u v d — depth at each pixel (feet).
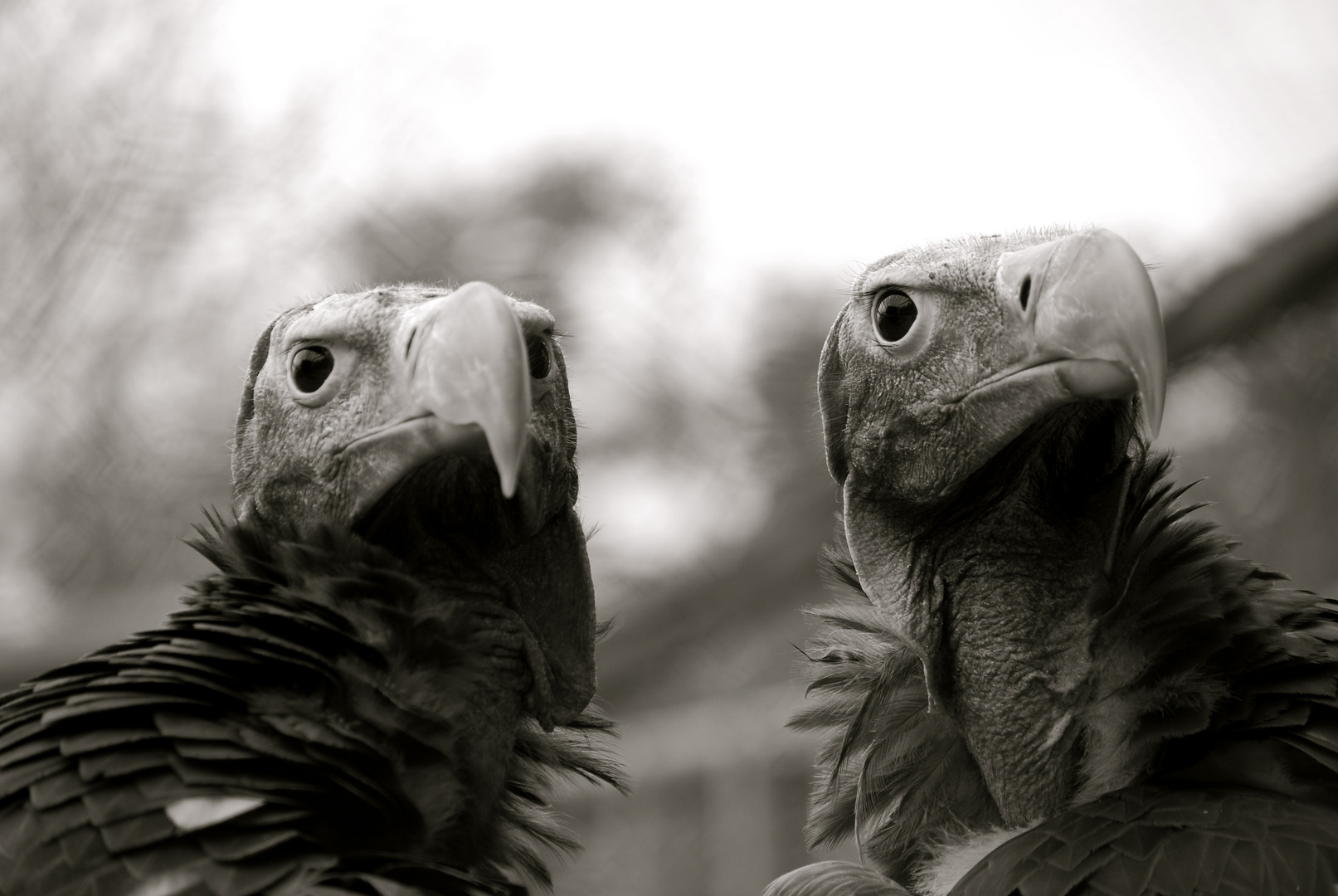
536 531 20.25
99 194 46.16
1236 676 18.37
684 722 51.08
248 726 16.81
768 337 46.06
